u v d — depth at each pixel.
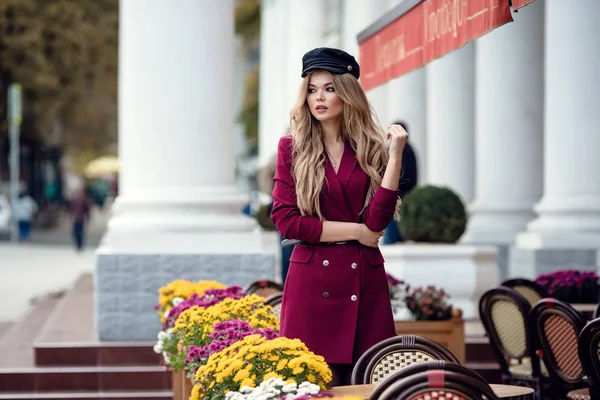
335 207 6.36
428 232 14.74
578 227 15.81
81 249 40.38
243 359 5.87
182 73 13.16
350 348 6.26
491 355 12.52
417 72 23.16
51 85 45.06
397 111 23.28
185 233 13.06
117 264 12.96
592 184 15.80
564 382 8.73
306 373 5.67
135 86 13.35
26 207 46.16
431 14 9.56
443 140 21.98
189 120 13.18
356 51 21.48
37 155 62.62
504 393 5.97
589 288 11.41
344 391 5.66
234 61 13.65
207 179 13.23
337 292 6.32
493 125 19.80
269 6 34.59
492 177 19.86
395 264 14.49
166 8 13.16
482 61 19.92
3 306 22.11
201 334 7.81
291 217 6.34
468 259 14.49
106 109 47.56
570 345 8.44
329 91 6.36
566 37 15.70
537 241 15.95
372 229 6.29
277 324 7.97
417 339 6.05
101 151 59.53
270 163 15.04
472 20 8.42
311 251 6.37
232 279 13.00
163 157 13.20
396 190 6.25
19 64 44.81
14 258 36.44
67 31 45.25
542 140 19.73
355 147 6.44
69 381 12.14
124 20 14.65
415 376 4.67
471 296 14.54
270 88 33.88
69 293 19.78
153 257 12.96
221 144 13.30
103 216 78.25
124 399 11.92
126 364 12.50
